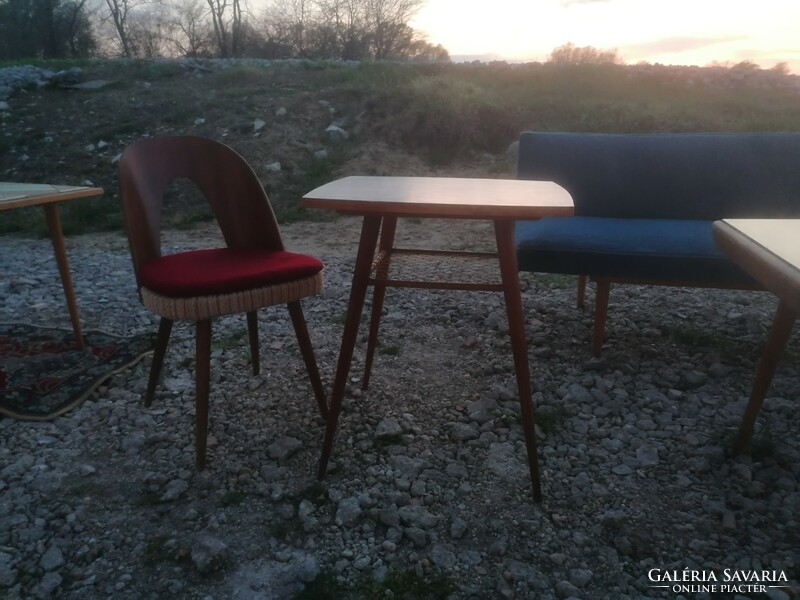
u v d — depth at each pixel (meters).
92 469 1.86
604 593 1.42
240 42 17.91
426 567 1.49
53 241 2.54
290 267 1.82
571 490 1.75
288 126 6.80
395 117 6.75
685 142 2.98
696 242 2.38
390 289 3.40
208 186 2.11
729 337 2.76
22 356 2.59
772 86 8.61
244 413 2.17
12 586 1.45
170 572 1.49
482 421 2.10
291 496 1.75
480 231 4.86
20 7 16.83
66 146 6.73
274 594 1.42
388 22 17.39
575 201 3.05
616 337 2.76
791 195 2.84
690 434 2.00
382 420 2.09
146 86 8.51
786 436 1.99
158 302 1.70
